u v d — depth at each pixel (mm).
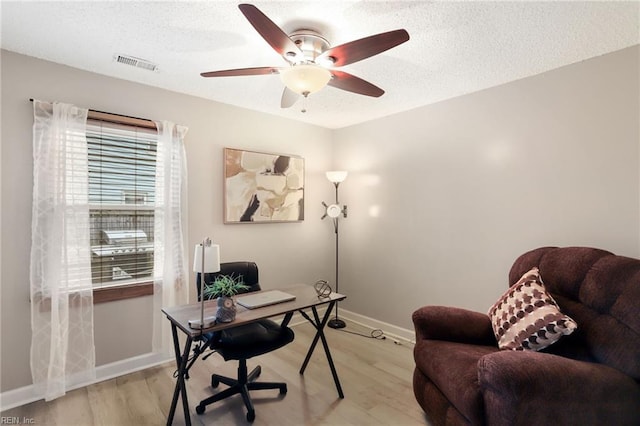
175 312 2039
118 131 2619
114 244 2625
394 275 3539
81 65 2395
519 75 2564
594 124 2266
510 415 1396
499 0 1648
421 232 3299
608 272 1749
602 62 2232
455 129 3035
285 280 3754
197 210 3041
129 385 2445
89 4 1690
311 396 2342
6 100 2174
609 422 1480
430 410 1945
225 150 3203
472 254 2918
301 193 3854
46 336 2244
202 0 1659
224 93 2967
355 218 3969
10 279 2186
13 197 2193
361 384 2510
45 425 1998
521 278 2125
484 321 2209
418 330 2207
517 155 2641
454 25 1874
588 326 1746
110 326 2570
